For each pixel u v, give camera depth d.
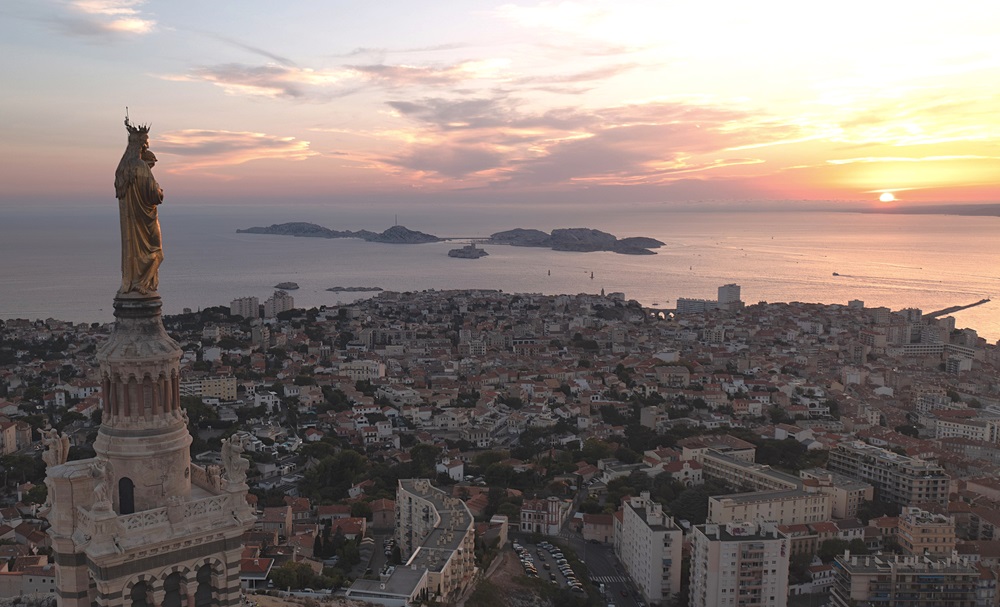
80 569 58.53
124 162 58.62
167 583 59.59
